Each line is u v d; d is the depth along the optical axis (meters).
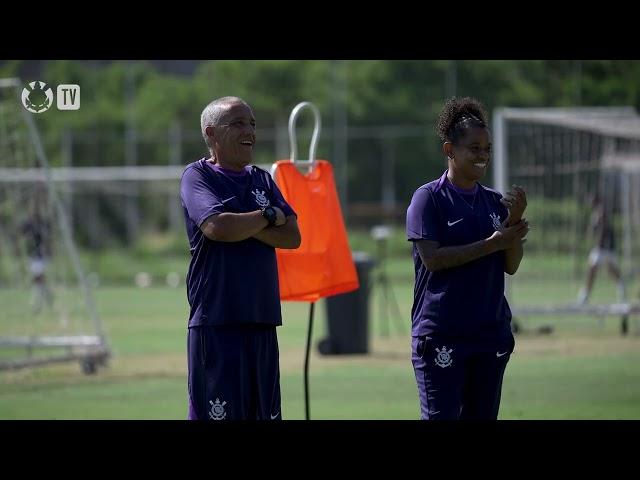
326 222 28.52
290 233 23.19
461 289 22.98
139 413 38.88
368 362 55.06
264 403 23.25
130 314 87.75
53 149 166.00
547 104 153.75
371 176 158.50
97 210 157.62
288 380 48.00
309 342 28.62
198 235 23.02
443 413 23.11
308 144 159.12
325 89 167.25
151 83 181.38
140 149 167.00
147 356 58.69
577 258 90.50
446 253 22.73
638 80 132.50
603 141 84.88
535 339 63.91
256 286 22.89
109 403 41.59
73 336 67.81
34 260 68.50
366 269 58.91
